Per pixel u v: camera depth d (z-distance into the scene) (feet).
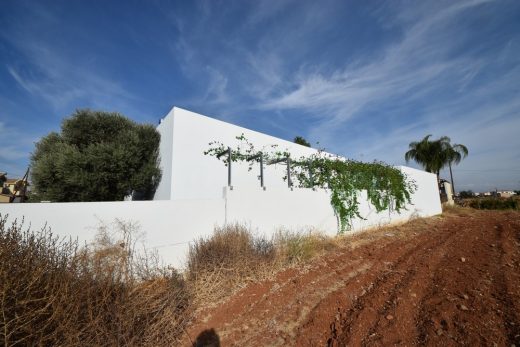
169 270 14.75
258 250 17.28
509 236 23.75
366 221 31.42
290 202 23.50
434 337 8.58
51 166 26.73
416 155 72.79
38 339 6.85
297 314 10.96
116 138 29.37
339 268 16.53
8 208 11.55
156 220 15.72
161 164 28.35
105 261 11.25
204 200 18.02
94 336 7.90
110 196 27.84
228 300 12.50
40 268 7.32
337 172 28.96
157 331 9.12
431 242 23.71
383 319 10.00
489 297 11.01
